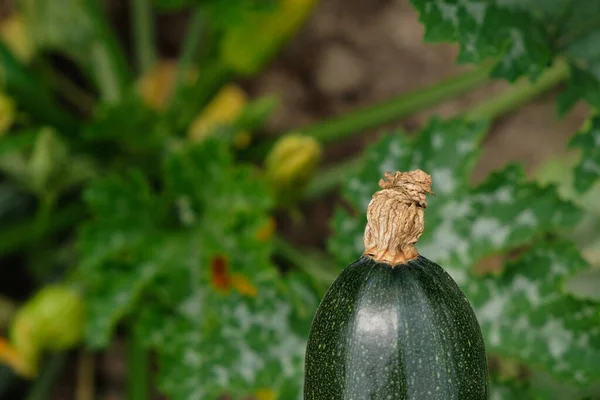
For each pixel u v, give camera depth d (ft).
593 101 2.15
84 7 2.79
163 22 3.47
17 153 2.90
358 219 2.24
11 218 3.02
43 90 2.69
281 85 3.47
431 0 2.05
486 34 2.07
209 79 2.73
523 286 2.17
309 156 2.54
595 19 2.14
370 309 1.59
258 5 2.52
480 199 2.21
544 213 2.18
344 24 3.49
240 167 2.44
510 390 2.18
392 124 3.45
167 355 2.32
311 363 1.63
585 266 2.15
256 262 2.37
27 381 3.06
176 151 2.45
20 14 3.11
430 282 1.61
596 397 2.44
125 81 2.90
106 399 3.21
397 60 3.49
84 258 2.40
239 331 2.22
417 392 1.57
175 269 2.40
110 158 2.86
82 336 2.60
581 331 2.12
